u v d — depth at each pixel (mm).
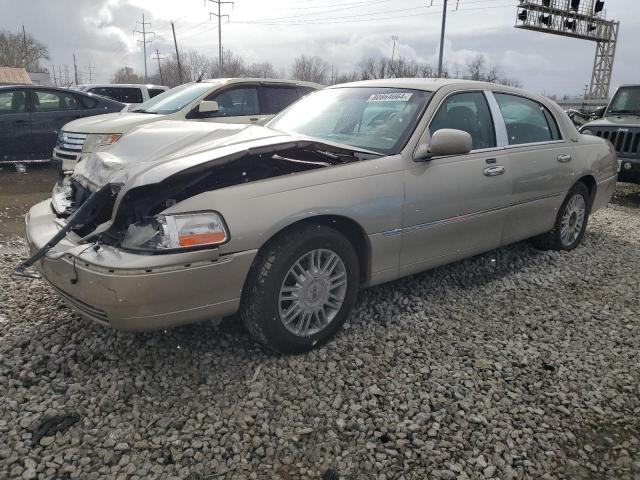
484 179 3984
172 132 3789
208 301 2783
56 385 2779
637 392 2951
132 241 2674
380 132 3756
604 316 3889
